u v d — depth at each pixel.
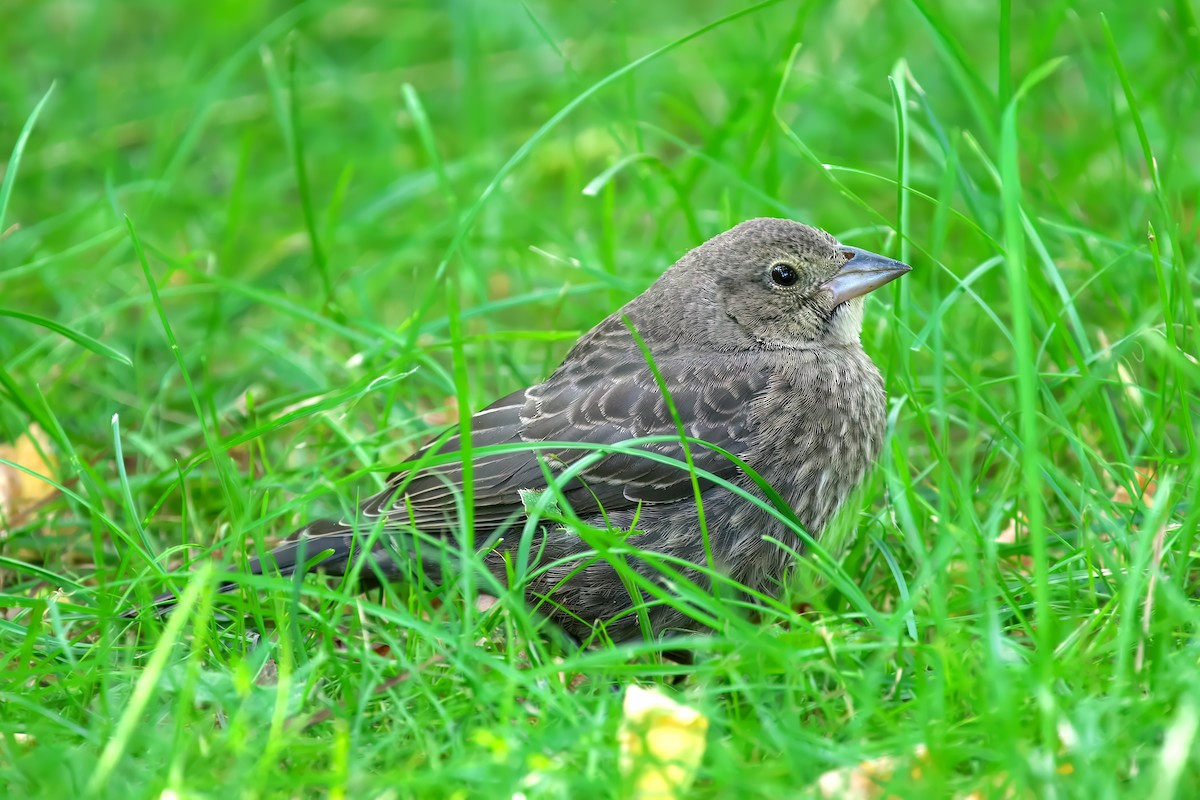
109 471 11.02
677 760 6.44
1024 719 6.82
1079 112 15.07
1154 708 6.65
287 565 9.03
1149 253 10.96
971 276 9.85
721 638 7.70
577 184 13.93
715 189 14.12
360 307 13.09
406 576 8.61
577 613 9.11
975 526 8.57
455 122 16.33
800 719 7.41
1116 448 9.32
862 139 14.94
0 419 11.27
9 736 7.01
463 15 16.41
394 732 7.12
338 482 8.81
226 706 7.45
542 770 6.47
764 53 13.75
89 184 15.60
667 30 17.05
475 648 7.64
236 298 13.23
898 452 9.20
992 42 16.03
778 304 9.73
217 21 17.59
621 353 9.84
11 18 18.03
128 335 12.93
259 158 16.09
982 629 7.58
